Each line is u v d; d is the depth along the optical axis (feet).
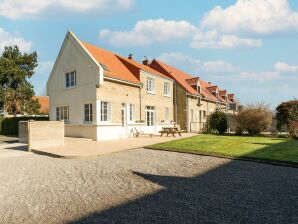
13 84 121.80
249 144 50.83
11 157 40.75
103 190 22.24
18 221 16.28
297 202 18.85
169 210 17.40
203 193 21.11
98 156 39.93
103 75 62.90
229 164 33.12
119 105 69.77
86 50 65.51
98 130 61.77
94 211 17.51
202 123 104.78
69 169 30.91
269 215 16.46
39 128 48.52
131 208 17.88
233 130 87.10
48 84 77.56
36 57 129.29
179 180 25.25
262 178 25.93
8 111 122.52
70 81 71.61
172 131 72.59
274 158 35.12
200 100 113.91
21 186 24.06
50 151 43.09
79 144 53.42
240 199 19.57
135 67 80.84
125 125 72.18
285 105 74.33
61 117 74.18
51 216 16.89
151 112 87.56
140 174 27.73
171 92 101.04
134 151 44.91
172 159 36.83
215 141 56.39
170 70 112.98
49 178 26.78
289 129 72.84
